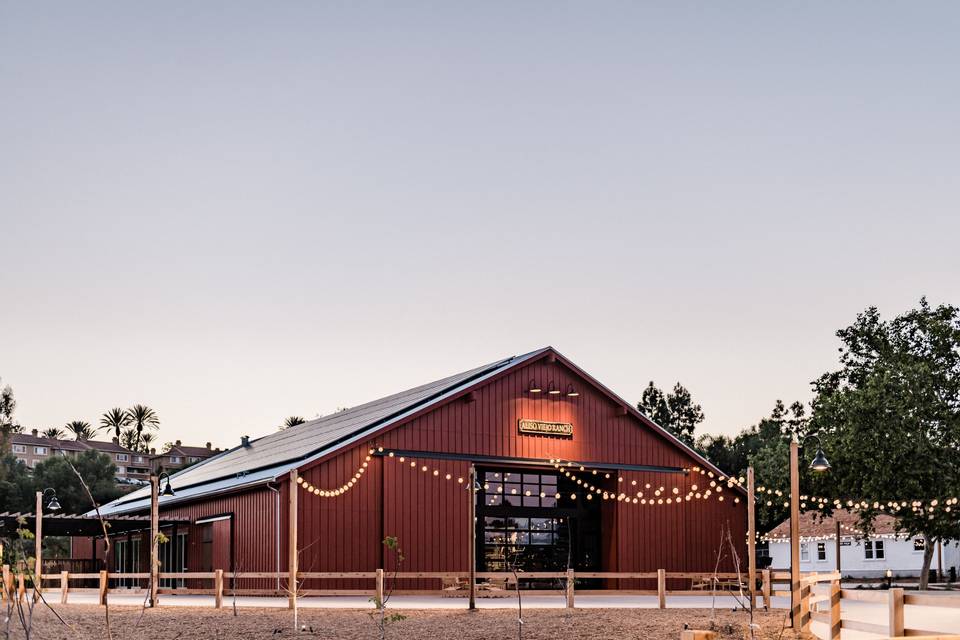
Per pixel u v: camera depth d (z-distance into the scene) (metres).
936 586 45.31
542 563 37.22
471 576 24.88
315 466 32.56
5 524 37.06
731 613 23.83
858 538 47.31
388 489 33.62
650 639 18.28
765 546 64.69
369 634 19.39
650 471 39.28
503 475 36.84
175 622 21.34
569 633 19.14
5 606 23.94
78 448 141.12
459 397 35.66
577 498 38.75
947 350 44.41
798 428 80.06
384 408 39.88
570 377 38.47
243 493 34.31
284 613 23.62
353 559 32.72
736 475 71.88
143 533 42.53
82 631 19.50
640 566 38.31
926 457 41.75
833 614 16.36
